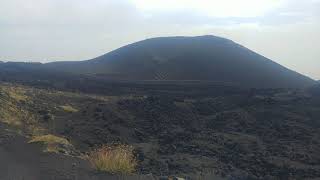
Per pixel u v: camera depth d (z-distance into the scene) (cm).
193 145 3734
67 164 1862
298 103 6128
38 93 5303
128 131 3934
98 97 6700
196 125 4859
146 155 3034
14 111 3512
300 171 3178
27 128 3092
